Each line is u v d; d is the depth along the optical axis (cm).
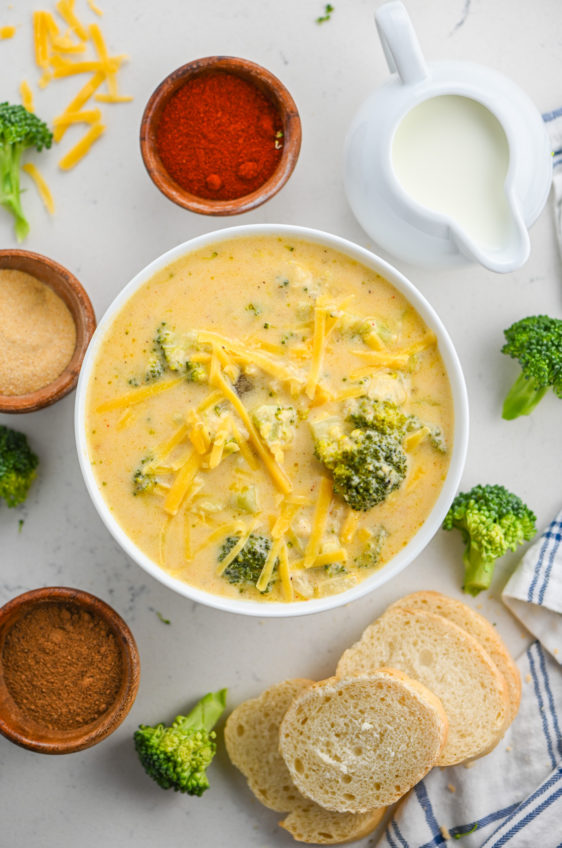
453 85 53
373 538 53
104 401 53
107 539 59
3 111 57
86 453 52
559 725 59
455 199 54
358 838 59
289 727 57
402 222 54
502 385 60
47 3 59
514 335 57
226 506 53
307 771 57
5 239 59
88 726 57
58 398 55
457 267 56
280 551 52
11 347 56
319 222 59
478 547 57
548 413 60
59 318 57
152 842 60
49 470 59
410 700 56
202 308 53
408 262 57
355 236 59
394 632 58
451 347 52
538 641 60
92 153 59
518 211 52
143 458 53
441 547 60
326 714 57
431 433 53
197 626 59
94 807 60
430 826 59
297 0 59
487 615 60
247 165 56
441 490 53
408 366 53
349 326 53
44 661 57
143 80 59
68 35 59
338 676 57
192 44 59
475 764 59
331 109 59
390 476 52
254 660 59
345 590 53
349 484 52
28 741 55
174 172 57
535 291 59
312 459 53
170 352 52
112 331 53
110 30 59
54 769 60
